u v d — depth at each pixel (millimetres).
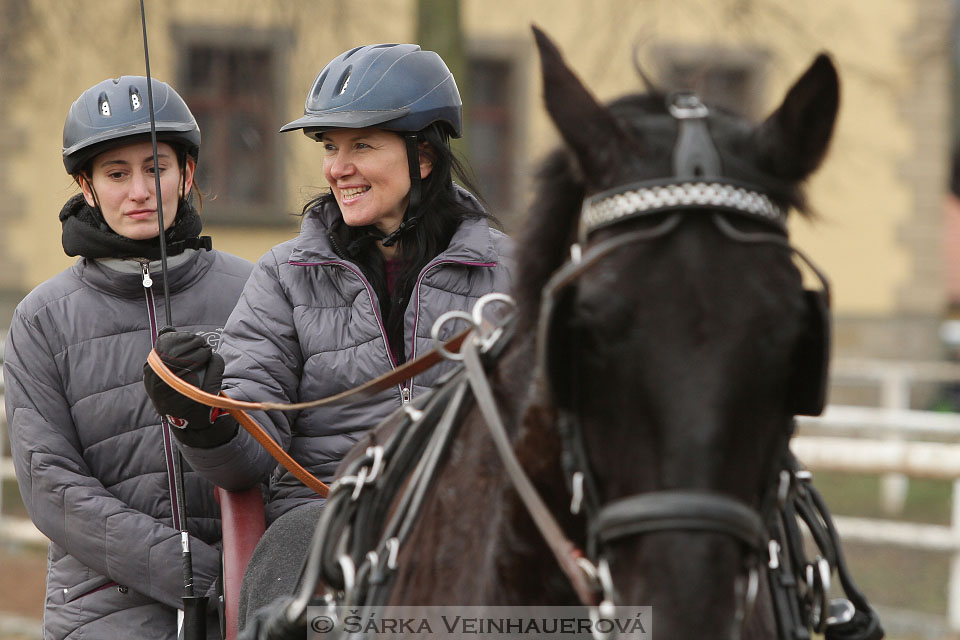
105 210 5320
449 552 3398
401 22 22547
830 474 19281
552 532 2951
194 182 5773
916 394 24000
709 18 17016
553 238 3057
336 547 3738
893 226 26125
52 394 5262
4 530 13469
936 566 12898
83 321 5320
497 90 25266
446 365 4820
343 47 17062
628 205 2781
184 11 21797
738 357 2598
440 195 5047
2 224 22188
